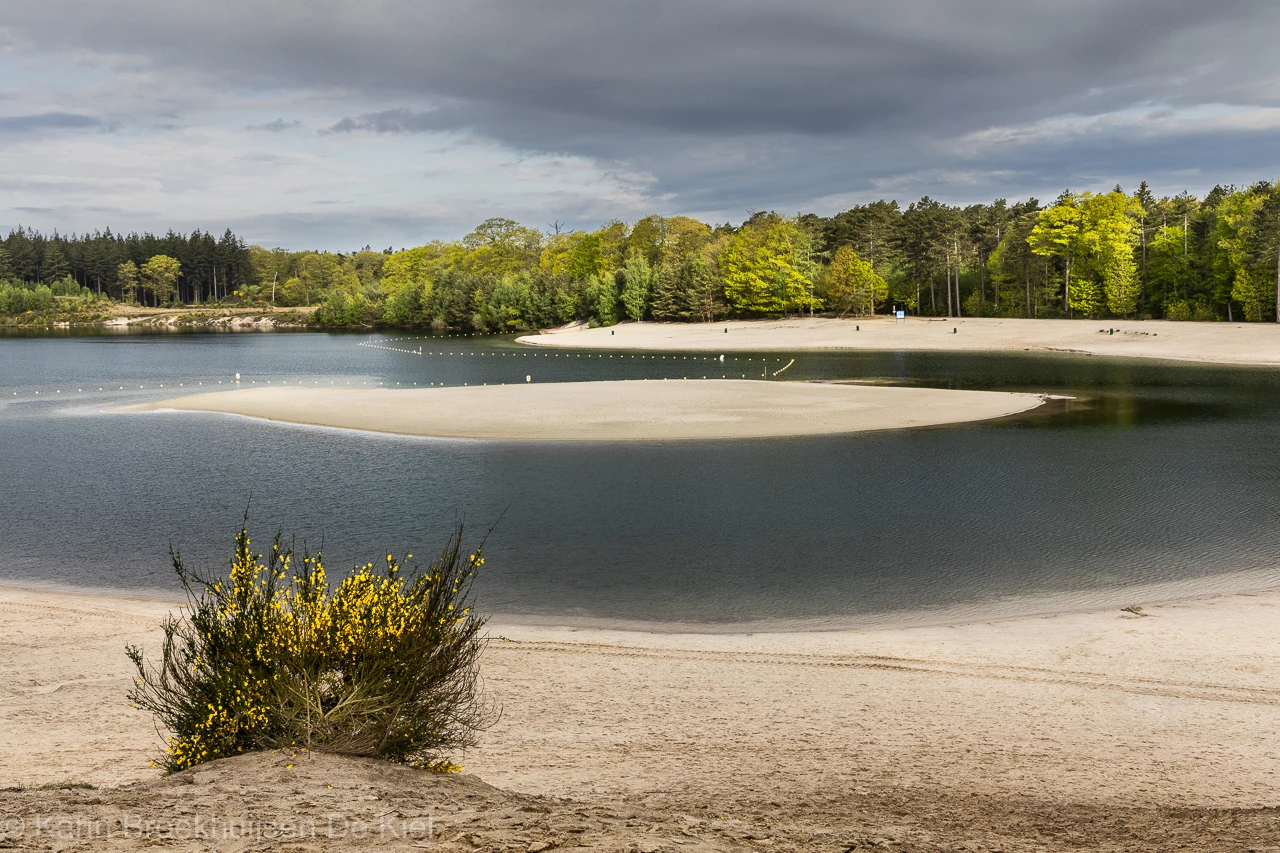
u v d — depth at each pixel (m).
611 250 182.88
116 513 25.88
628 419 44.06
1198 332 93.38
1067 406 49.38
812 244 148.88
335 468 32.53
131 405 54.62
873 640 15.04
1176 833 6.51
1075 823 6.94
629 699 11.74
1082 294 119.38
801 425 42.22
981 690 12.26
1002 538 22.38
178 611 17.05
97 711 11.17
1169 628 15.37
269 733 7.59
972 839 6.29
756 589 18.55
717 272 150.38
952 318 127.62
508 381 73.81
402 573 19.52
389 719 7.63
